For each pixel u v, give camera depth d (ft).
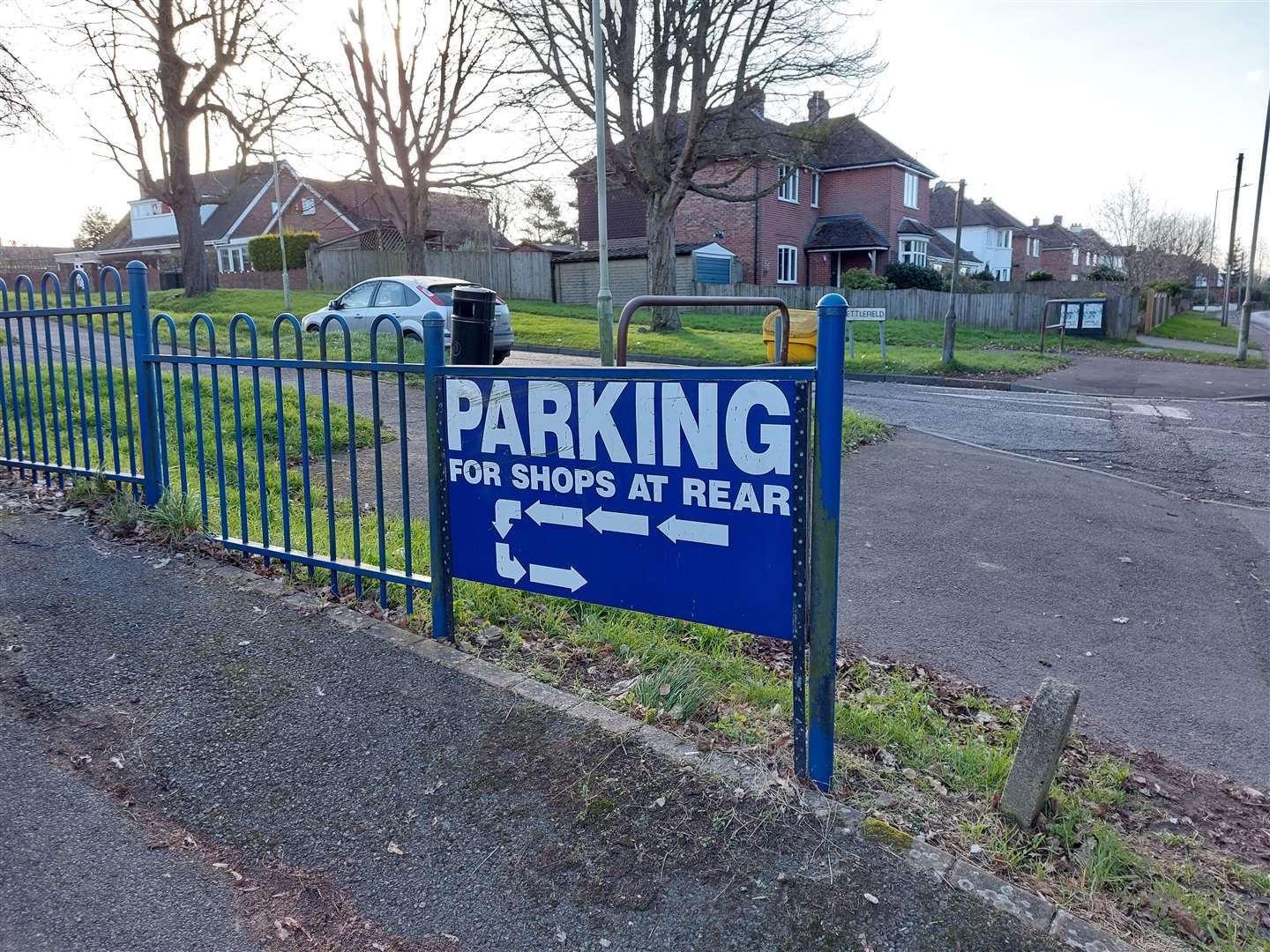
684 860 8.44
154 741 10.21
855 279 106.52
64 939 7.44
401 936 7.66
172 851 8.57
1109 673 15.08
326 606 13.67
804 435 9.04
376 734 10.41
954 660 15.37
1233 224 105.40
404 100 90.27
